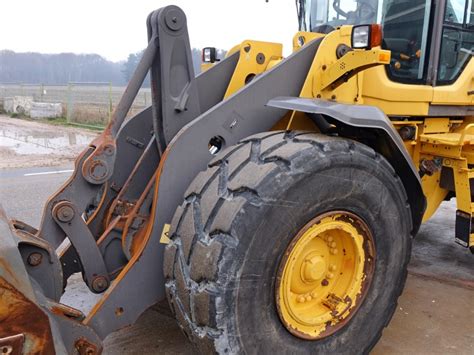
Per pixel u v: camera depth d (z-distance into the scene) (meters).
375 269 2.20
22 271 1.45
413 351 2.47
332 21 3.43
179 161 2.03
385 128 2.12
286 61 2.36
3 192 5.99
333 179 1.93
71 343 1.74
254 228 1.74
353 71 2.37
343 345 2.14
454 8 3.15
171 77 2.18
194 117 2.27
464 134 2.90
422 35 3.06
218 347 1.75
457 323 2.79
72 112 17.33
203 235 1.78
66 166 8.08
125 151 2.78
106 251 2.29
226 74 2.94
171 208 2.03
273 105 2.15
